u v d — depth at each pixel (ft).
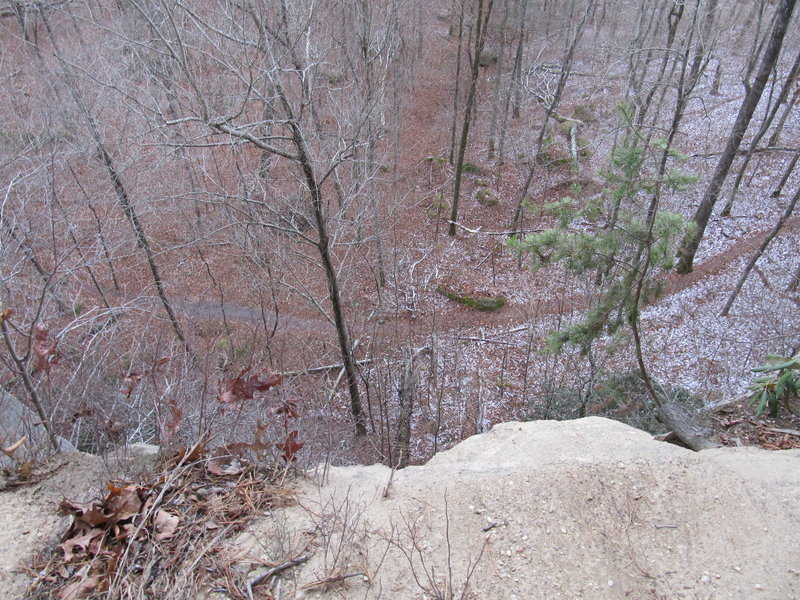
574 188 31.01
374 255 62.85
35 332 16.37
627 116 27.09
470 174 83.30
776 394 22.76
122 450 14.64
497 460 17.25
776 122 81.97
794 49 75.72
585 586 12.22
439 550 12.83
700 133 82.28
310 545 12.19
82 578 10.73
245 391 14.39
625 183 27.25
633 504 14.60
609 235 28.58
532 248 30.01
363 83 50.98
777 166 75.56
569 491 14.88
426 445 45.52
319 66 42.50
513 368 53.47
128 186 50.57
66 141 44.68
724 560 12.94
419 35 93.66
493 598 11.68
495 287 64.49
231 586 11.01
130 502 12.00
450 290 63.77
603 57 73.72
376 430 44.88
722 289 59.31
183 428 17.08
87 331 26.16
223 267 61.31
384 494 14.71
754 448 17.40
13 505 12.33
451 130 86.89
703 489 15.01
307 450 21.17
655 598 12.05
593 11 85.30
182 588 10.84
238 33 36.04
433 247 71.31
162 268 60.49
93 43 51.80
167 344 29.66
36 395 15.97
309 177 34.96
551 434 18.86
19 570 10.84
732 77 96.78
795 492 14.78
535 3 88.94
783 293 55.06
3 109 48.11
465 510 14.23
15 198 38.11
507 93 83.56
